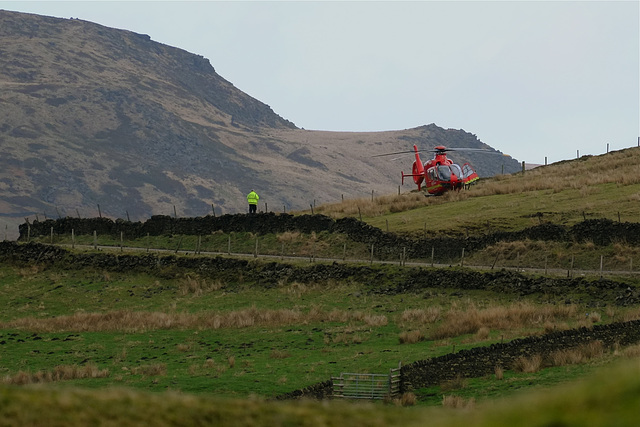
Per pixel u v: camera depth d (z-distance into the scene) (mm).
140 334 167000
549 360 114312
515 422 29953
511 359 117812
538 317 149750
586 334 129000
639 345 113875
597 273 178750
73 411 40031
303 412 44406
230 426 41344
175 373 128500
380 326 161500
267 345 150875
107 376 128125
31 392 42375
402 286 188375
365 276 196875
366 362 125688
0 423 37438
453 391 103438
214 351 148500
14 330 174000
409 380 112000
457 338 142250
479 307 167625
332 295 191625
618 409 28016
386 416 44688
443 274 186750
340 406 46781
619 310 151000
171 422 40688
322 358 134875
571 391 30578
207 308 192875
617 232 196375
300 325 167625
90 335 167000
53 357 146500
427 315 163875
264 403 45781
